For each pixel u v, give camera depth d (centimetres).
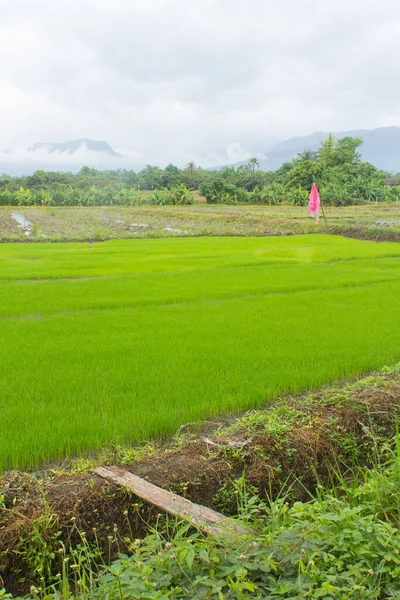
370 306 1337
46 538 402
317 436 565
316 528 358
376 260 2273
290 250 2711
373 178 8925
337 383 775
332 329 1074
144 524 440
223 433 574
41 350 913
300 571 322
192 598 304
